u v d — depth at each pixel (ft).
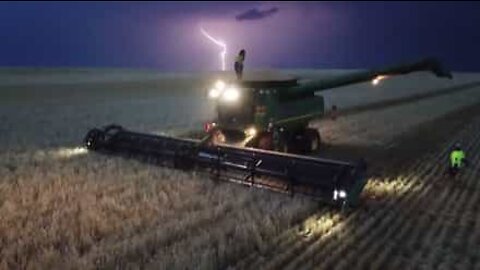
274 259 26.40
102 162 49.93
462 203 38.47
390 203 38.06
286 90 54.90
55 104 130.11
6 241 27.76
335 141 69.97
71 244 27.63
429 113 110.01
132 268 24.52
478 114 107.96
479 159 57.36
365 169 37.14
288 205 35.65
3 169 45.93
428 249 28.60
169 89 207.31
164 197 36.22
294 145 59.26
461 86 246.27
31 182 40.81
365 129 82.69
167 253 26.66
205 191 39.55
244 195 37.96
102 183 41.01
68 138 68.64
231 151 42.86
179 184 40.63
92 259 25.54
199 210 34.45
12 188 39.01
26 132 74.49
